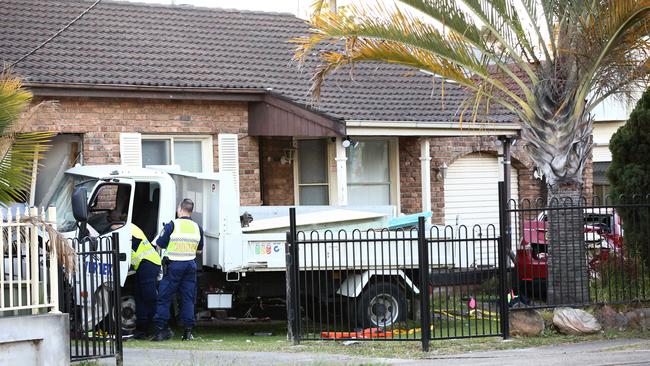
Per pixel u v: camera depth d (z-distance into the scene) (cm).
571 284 2106
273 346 2041
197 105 2775
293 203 3020
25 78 2486
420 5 2088
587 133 2144
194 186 2416
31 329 1588
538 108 2123
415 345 2009
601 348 1919
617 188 2216
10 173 1688
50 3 2952
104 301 1830
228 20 3247
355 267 2216
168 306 2197
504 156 3072
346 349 1980
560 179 2123
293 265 2066
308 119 2758
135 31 2970
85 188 2064
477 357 1848
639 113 2180
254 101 2842
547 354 1856
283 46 3184
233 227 2291
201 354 1911
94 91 2581
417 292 2358
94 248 1798
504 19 2092
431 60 2109
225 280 2353
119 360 1755
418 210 3152
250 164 2861
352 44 2106
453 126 2931
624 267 2141
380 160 3150
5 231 1611
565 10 2078
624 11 2012
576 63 2094
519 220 2309
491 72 2273
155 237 2294
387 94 3061
